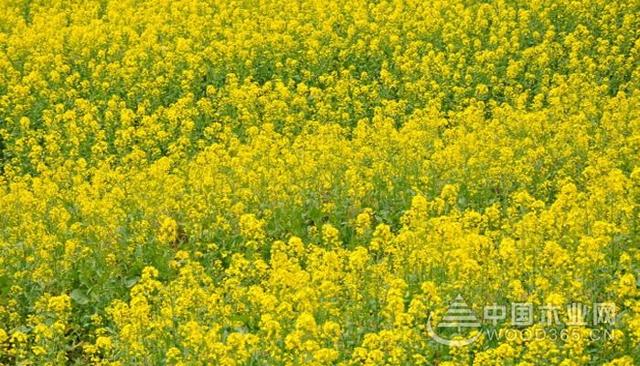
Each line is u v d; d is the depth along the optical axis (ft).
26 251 40.70
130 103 58.90
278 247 37.27
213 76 61.62
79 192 44.60
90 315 37.37
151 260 40.65
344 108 56.95
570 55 59.62
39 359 33.99
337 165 45.52
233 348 30.60
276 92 57.21
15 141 55.01
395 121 56.18
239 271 36.81
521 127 50.55
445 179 45.27
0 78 60.80
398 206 44.09
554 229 36.83
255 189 44.55
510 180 44.60
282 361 30.73
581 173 45.34
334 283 34.47
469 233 37.70
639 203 40.55
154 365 32.35
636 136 46.50
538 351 28.71
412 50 61.46
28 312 38.04
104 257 39.75
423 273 35.50
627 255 33.96
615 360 27.96
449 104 58.08
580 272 33.27
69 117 53.93
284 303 32.07
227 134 52.95
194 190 44.91
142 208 43.50
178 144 55.11
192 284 35.81
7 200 43.57
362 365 29.86
